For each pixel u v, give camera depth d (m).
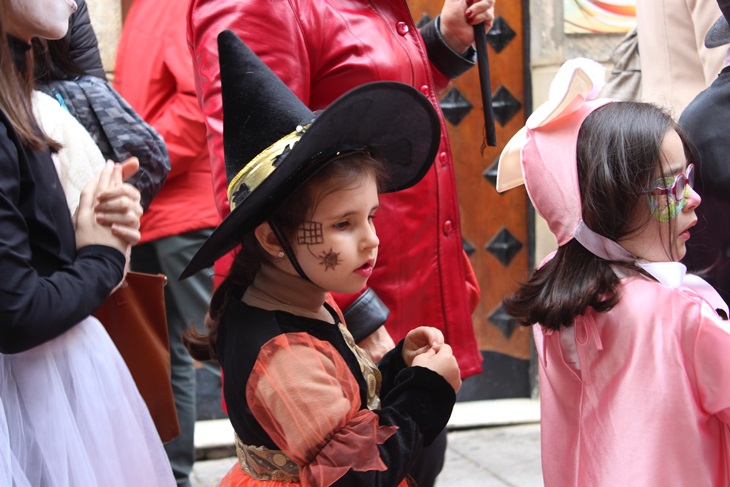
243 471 2.11
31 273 2.06
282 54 2.62
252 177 1.99
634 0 5.38
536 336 2.51
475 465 4.70
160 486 2.44
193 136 4.03
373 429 1.91
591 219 2.28
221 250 2.03
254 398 1.95
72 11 2.46
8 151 2.09
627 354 2.19
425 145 2.17
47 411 2.16
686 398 2.13
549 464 2.44
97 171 2.59
